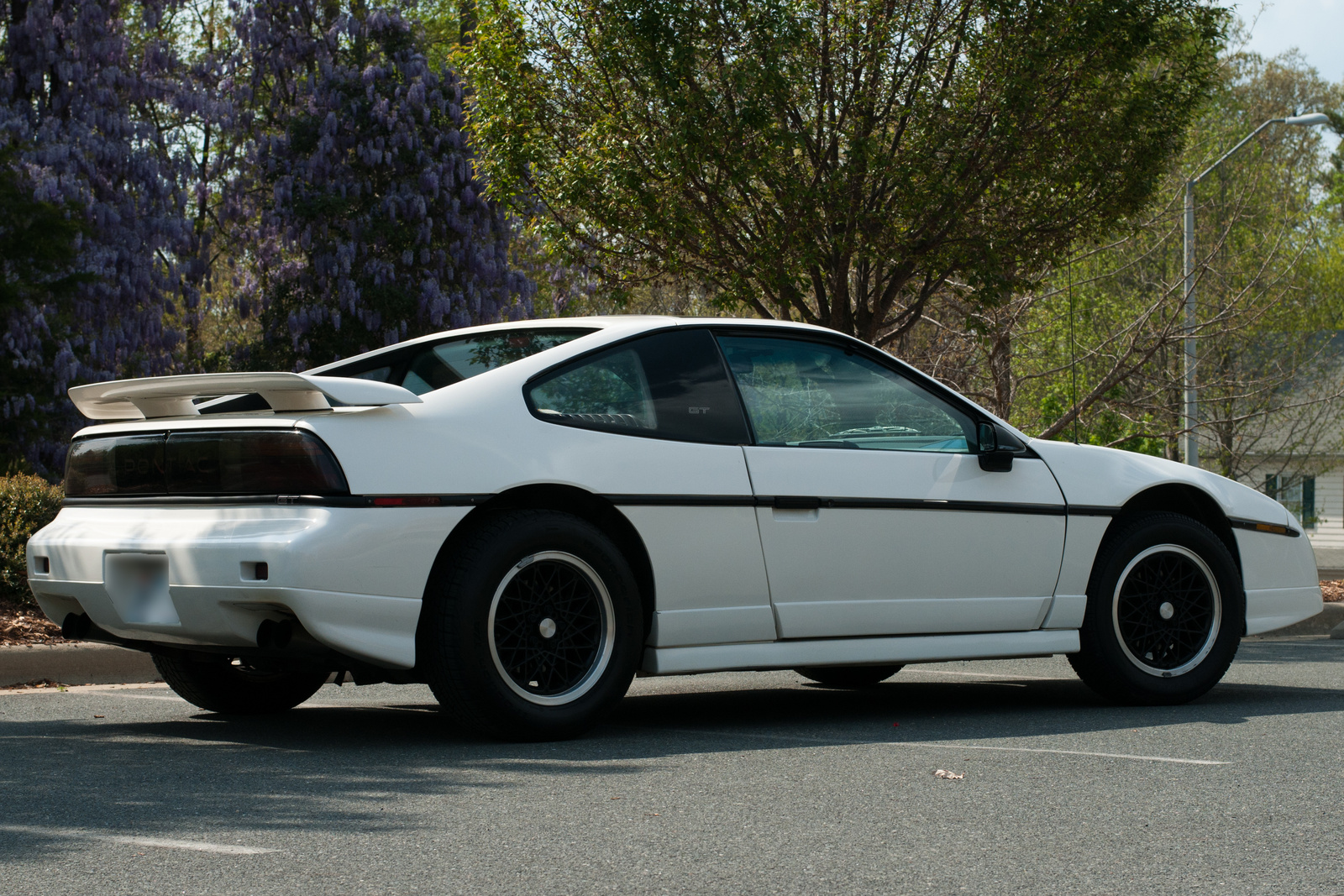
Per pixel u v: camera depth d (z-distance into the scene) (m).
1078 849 3.39
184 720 5.64
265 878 3.06
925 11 11.77
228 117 19.08
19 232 15.58
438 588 4.70
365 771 4.35
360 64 21.02
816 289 12.43
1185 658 6.27
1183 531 6.25
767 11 10.99
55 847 3.33
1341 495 38.66
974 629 5.80
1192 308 17.45
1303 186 31.59
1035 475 5.99
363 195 21.09
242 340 23.14
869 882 3.08
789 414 5.55
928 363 17.48
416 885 3.02
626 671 5.02
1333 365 28.67
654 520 5.09
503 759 4.57
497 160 12.23
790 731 5.38
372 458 4.59
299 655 4.76
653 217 11.59
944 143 11.60
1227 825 3.67
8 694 6.62
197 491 4.72
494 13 12.01
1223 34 12.29
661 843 3.42
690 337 5.45
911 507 5.62
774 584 5.32
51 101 17.89
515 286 21.14
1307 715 5.80
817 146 11.76
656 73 10.99
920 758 4.67
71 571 4.98
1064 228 12.30
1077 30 11.35
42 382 16.55
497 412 4.89
